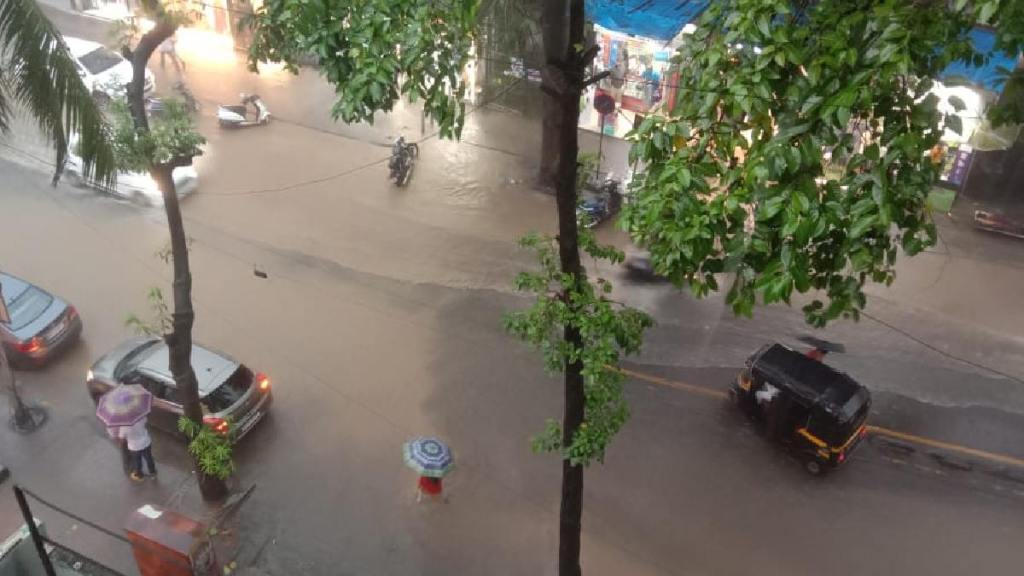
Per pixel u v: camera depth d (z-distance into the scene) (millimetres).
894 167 5156
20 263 16422
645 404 13484
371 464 12273
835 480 12258
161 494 11578
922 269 16766
